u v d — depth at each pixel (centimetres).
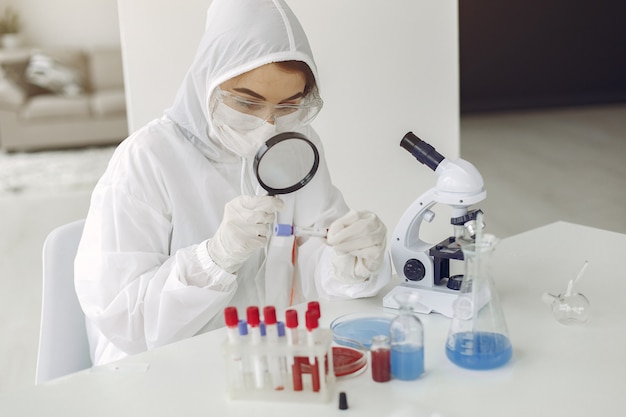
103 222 165
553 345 132
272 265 179
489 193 526
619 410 111
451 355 126
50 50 797
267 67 152
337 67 291
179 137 173
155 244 167
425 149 148
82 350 175
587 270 167
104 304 161
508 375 123
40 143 737
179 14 263
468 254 123
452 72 306
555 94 857
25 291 398
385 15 292
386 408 114
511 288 159
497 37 838
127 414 116
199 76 160
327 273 163
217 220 173
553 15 839
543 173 570
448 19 301
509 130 735
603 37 848
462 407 113
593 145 650
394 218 312
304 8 284
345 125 297
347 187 303
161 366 131
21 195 593
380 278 157
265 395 118
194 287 152
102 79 795
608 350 130
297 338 115
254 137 156
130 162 168
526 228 447
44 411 118
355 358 127
